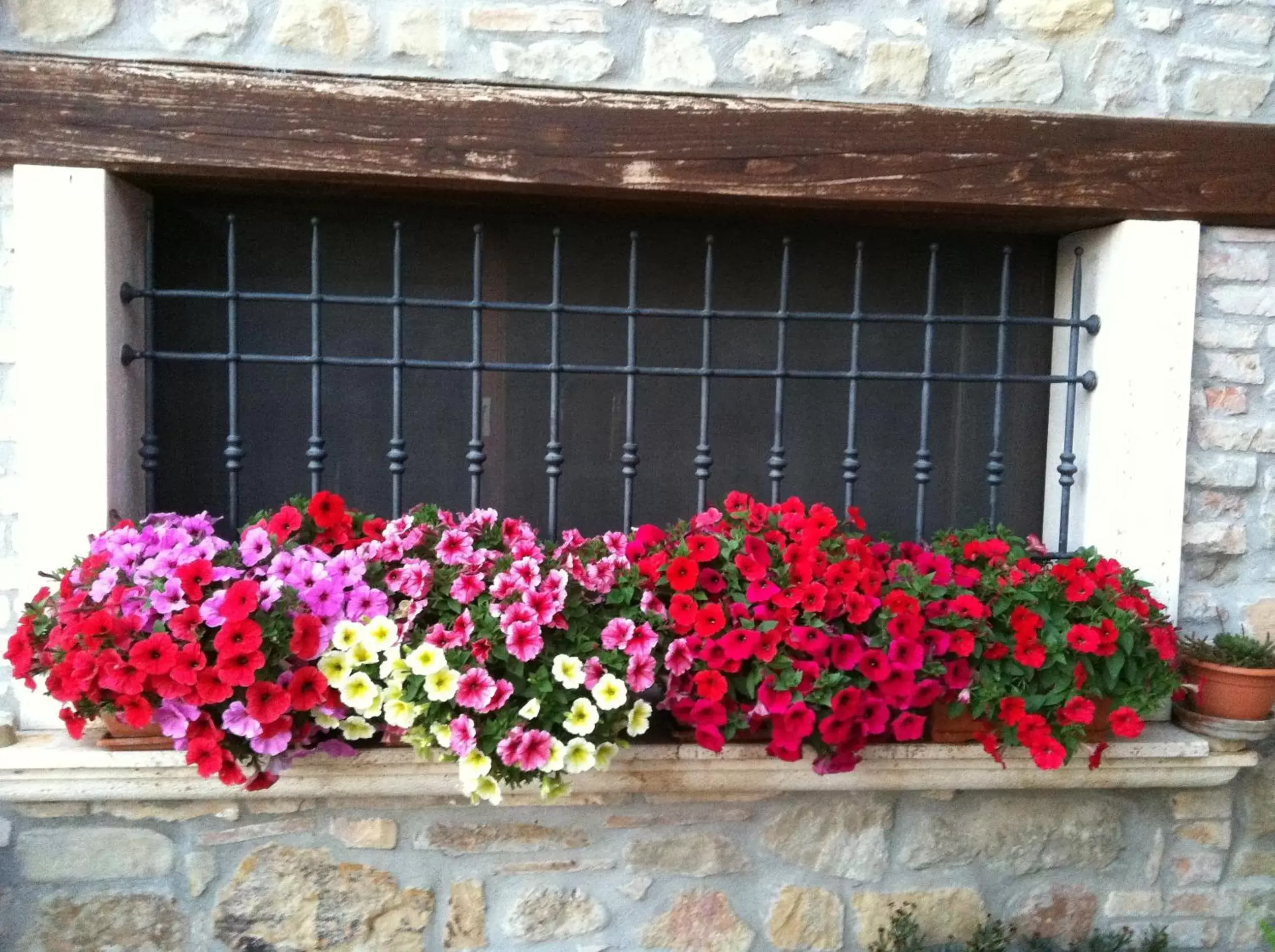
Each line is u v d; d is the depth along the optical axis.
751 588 1.81
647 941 2.05
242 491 2.26
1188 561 2.21
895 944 2.08
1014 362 2.44
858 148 2.03
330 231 2.23
